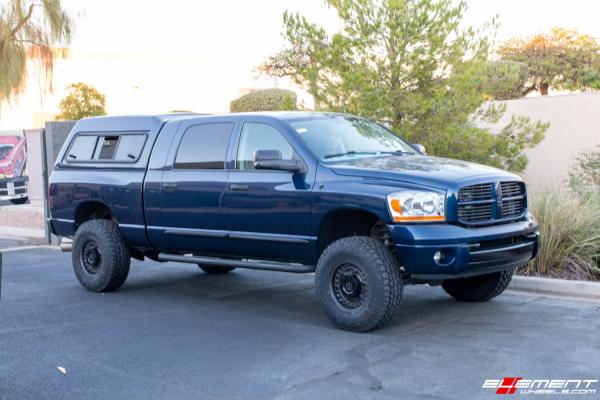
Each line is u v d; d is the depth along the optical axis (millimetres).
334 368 5801
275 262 7750
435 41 11500
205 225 8031
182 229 8258
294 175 7312
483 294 7887
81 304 8461
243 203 7660
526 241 7184
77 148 9531
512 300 8070
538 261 8875
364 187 6793
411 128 11734
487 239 6637
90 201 9211
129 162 8859
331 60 12008
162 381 5605
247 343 6617
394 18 11633
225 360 6109
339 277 6898
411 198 6535
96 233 9016
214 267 10336
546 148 14750
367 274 6629
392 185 6691
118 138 9117
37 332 7180
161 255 8734
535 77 26625
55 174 9633
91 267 9227
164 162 8484
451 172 6871
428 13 11656
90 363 6109
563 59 26406
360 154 7621
